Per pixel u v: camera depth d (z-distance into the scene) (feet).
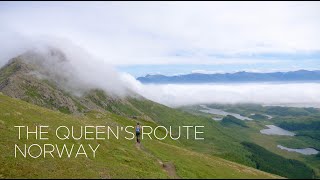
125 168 170.81
